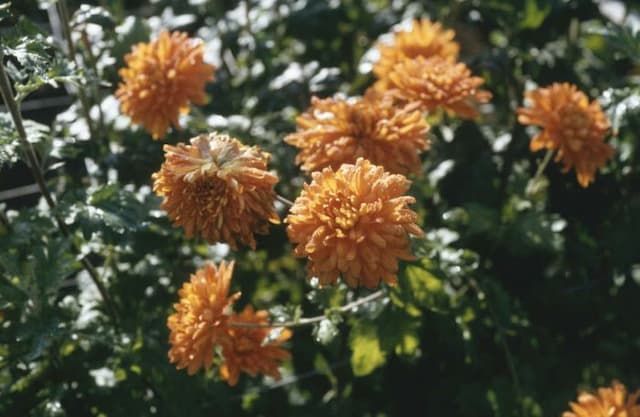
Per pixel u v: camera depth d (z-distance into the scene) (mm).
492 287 890
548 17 1014
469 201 955
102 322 901
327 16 1085
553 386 967
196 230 777
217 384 921
